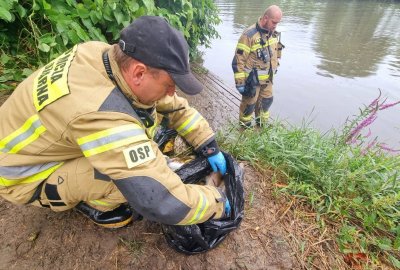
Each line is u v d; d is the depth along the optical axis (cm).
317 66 759
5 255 157
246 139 262
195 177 184
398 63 808
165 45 106
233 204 169
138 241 169
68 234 169
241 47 405
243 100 436
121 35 112
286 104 564
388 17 1488
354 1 2078
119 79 114
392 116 544
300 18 1339
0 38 285
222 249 170
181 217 123
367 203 195
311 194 208
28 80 127
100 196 148
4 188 140
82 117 104
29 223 173
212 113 445
